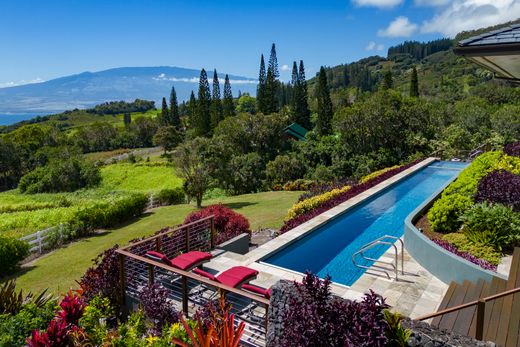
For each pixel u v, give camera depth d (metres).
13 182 50.59
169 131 58.56
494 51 5.17
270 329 4.60
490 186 8.73
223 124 43.81
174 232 8.28
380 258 8.20
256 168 32.41
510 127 33.62
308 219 11.48
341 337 3.48
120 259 6.75
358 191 14.84
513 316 5.00
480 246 7.45
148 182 42.22
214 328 4.43
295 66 56.12
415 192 15.44
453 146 32.28
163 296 5.91
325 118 48.97
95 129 70.62
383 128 34.72
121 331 5.27
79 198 32.31
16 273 11.84
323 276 8.01
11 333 5.71
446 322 5.16
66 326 5.34
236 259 8.45
